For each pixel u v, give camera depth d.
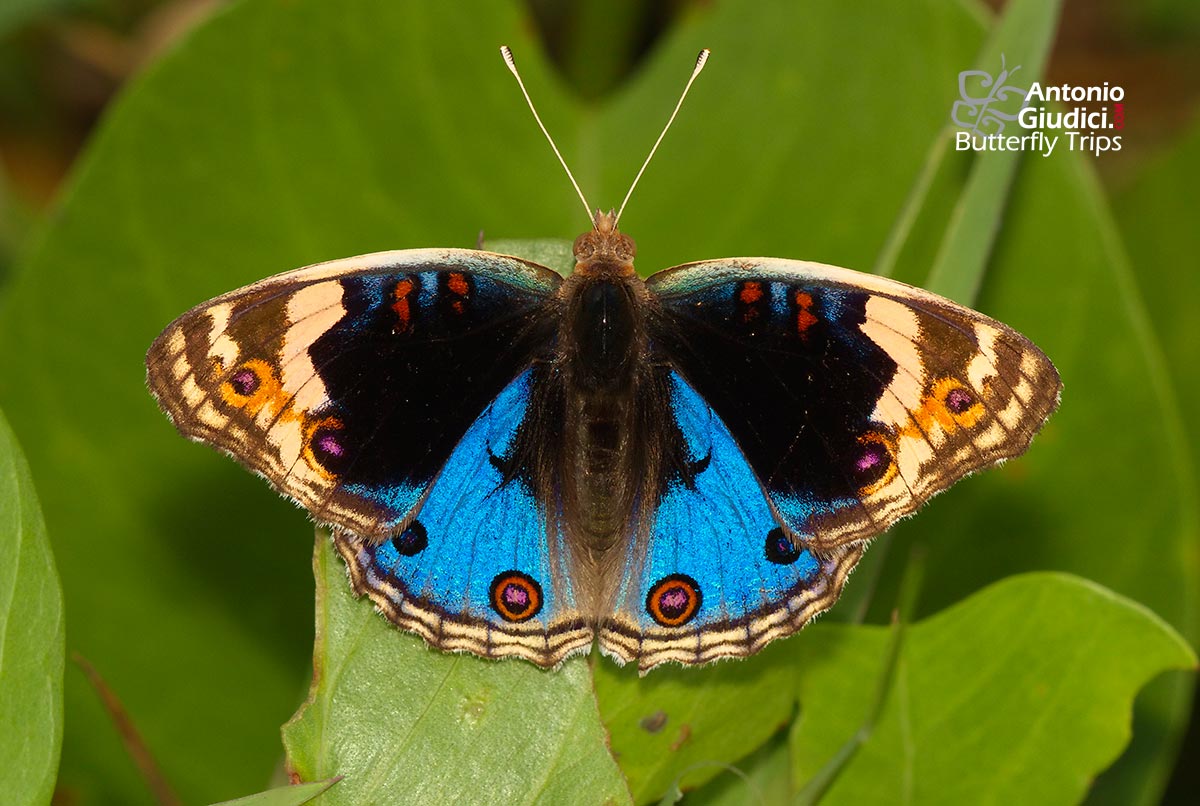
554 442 0.32
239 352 0.31
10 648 0.31
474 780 0.31
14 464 0.31
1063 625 0.32
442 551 0.32
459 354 0.32
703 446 0.32
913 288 0.32
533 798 0.31
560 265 0.33
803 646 0.32
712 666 0.32
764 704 0.32
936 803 0.32
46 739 0.31
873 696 0.32
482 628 0.31
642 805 0.32
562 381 0.32
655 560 0.32
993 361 0.31
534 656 0.31
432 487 0.32
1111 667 0.32
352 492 0.31
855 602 0.32
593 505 0.32
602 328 0.32
